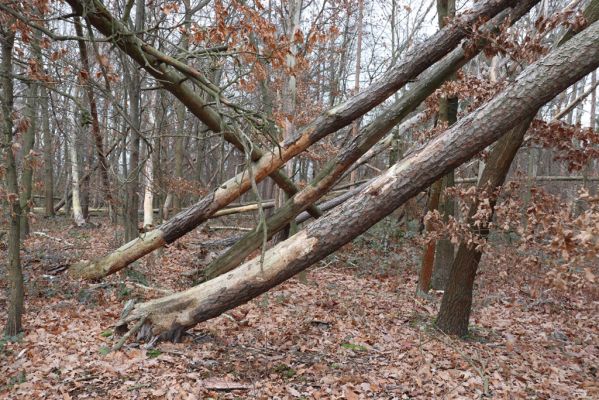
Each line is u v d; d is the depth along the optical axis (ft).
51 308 21.63
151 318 18.01
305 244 16.29
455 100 24.27
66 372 15.03
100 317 20.66
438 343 19.13
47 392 13.80
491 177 18.33
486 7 18.06
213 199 23.34
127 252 24.64
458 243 17.98
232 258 23.59
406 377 15.72
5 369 15.29
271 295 25.36
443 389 14.89
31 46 19.11
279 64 17.85
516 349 19.25
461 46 19.93
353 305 24.18
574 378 16.72
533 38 16.80
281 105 31.19
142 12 26.53
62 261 30.58
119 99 27.86
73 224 50.75
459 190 18.45
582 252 11.37
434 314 23.29
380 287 29.35
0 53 20.52
